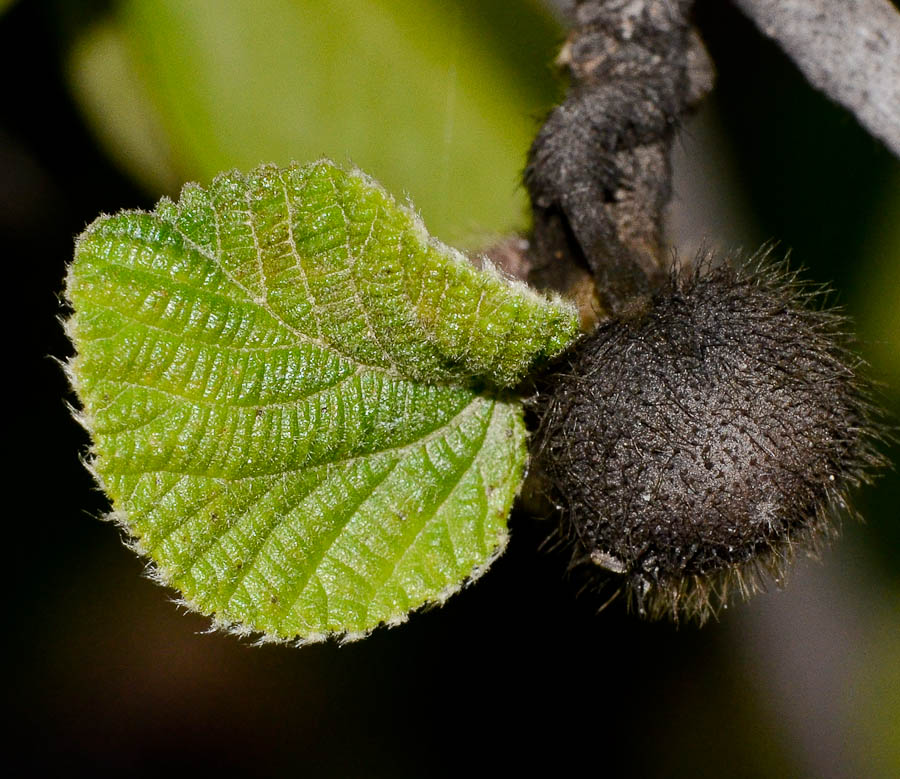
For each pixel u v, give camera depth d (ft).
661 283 0.85
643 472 0.82
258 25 0.92
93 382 0.82
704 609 0.85
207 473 0.82
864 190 1.00
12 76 0.94
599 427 0.83
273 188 0.81
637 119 0.87
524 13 0.93
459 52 0.93
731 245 0.97
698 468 0.82
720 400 0.82
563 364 0.83
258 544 0.83
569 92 0.89
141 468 0.82
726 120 1.00
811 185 1.00
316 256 0.82
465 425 0.84
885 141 0.88
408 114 0.93
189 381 0.82
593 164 0.87
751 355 0.83
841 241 1.00
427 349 0.83
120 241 0.81
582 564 0.85
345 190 0.81
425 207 0.92
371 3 0.93
